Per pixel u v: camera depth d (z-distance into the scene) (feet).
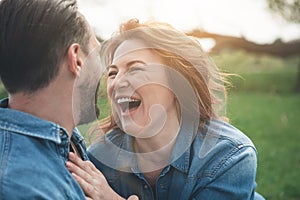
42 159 5.34
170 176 6.84
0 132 5.43
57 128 5.57
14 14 5.50
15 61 5.48
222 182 6.64
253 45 52.06
